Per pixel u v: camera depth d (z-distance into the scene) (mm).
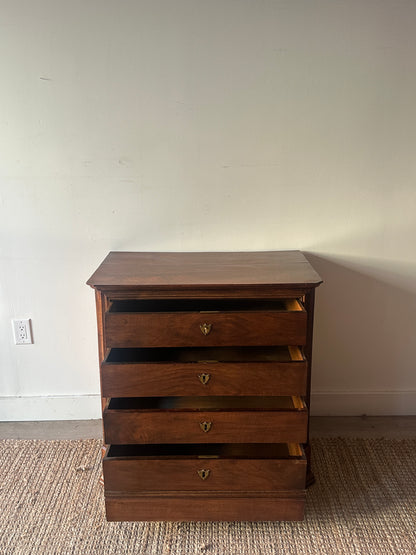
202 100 1764
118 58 1717
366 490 1679
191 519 1487
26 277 1941
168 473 1441
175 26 1691
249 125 1794
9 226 1877
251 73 1740
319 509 1592
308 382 1632
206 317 1421
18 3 1655
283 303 1664
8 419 2107
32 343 2023
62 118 1769
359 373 2102
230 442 1462
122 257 1819
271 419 1438
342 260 1950
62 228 1889
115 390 1448
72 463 1821
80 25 1683
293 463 1432
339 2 1677
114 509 1470
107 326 1422
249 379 1438
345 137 1812
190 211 1883
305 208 1889
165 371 1429
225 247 1928
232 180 1852
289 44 1715
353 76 1750
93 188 1847
